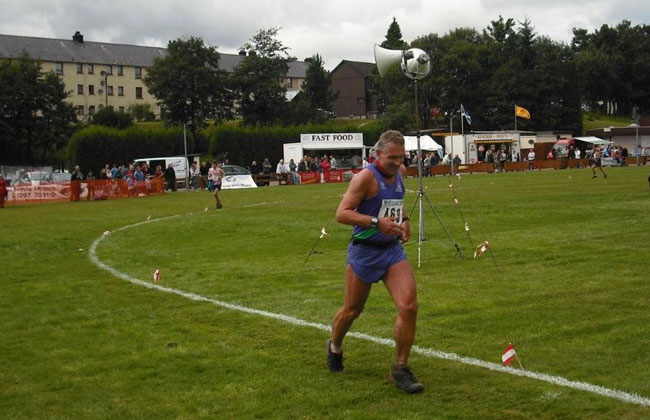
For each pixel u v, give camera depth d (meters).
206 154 74.62
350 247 5.70
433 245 13.02
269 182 48.84
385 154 5.57
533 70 85.12
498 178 41.00
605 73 113.69
